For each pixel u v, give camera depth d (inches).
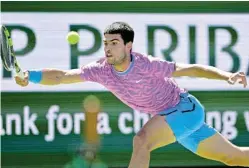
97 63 573.9
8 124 797.2
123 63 553.9
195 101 594.2
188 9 815.7
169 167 817.5
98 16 806.5
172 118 576.4
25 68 800.3
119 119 808.9
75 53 807.1
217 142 606.9
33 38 800.9
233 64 824.3
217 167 827.4
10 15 796.6
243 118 823.1
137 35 808.9
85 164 804.6
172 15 813.2
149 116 811.4
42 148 801.6
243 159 616.7
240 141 822.5
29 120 800.3
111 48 549.6
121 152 809.5
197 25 818.2
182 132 583.2
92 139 806.5
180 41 815.7
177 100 584.1
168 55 813.9
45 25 802.2
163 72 559.8
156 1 810.2
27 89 798.5
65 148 804.6
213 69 554.9
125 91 572.4
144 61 558.9
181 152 818.8
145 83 562.9
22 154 799.7
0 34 577.9
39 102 800.3
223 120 820.6
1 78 792.9
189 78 814.5
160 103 576.7
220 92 819.4
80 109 804.6
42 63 802.8
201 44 819.4
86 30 805.9
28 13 799.7
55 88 801.6
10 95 795.4
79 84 803.4
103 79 569.9
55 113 802.8
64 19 802.8
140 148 553.3
